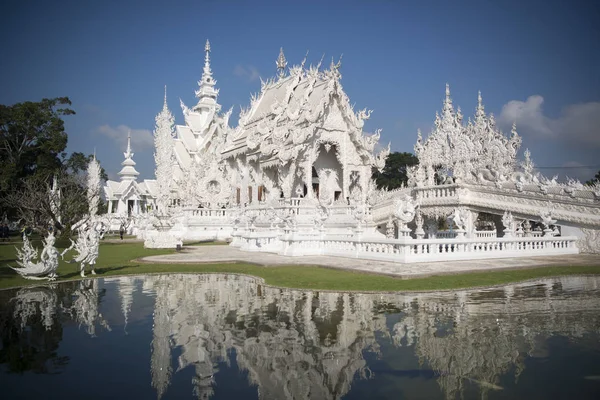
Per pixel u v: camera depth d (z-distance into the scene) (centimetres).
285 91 5488
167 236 3794
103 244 4459
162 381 774
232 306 1352
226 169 6066
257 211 4647
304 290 1577
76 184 5919
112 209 8725
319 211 2888
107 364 863
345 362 861
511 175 4628
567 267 2123
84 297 1530
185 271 2181
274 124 4956
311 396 709
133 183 8288
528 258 2497
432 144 4350
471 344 955
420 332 1045
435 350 920
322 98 4500
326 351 924
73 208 4475
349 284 1662
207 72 7944
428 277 1809
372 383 757
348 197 4741
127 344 985
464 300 1390
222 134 7138
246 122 6100
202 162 6209
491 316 1188
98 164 8112
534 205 3238
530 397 690
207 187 5947
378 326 1100
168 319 1203
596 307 1286
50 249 1922
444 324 1112
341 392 723
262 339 1010
